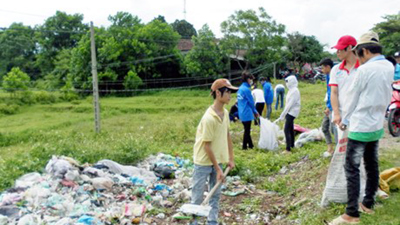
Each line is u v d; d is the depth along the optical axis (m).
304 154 7.35
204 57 36.69
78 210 4.80
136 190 5.59
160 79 39.47
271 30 35.94
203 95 35.19
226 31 36.25
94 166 6.42
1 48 47.53
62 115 28.03
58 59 46.66
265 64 36.09
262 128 8.57
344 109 3.97
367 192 3.94
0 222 4.29
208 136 3.94
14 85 32.47
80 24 50.16
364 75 3.56
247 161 7.34
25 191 5.11
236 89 3.97
